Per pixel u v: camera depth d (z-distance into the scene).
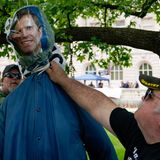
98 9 8.23
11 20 2.97
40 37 2.93
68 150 2.73
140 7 7.83
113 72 42.84
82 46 7.60
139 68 43.22
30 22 2.92
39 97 2.85
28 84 2.93
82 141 2.92
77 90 2.91
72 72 7.07
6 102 2.95
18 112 2.82
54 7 6.29
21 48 2.94
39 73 2.95
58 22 7.49
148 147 2.32
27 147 2.74
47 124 2.77
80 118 2.89
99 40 6.97
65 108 2.84
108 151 2.99
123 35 6.98
